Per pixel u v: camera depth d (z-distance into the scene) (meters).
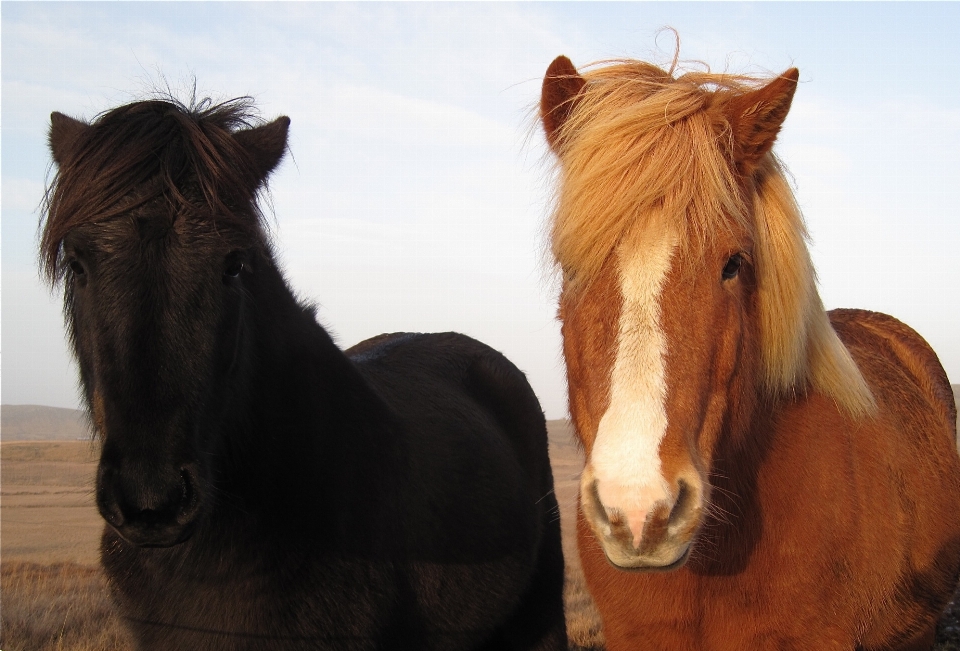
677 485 2.08
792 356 2.75
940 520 3.51
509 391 5.00
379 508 3.22
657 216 2.29
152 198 2.40
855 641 2.96
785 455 2.79
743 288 2.54
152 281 2.34
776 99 2.50
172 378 2.35
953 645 5.25
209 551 2.77
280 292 3.20
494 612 3.81
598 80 2.77
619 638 2.96
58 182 2.53
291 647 2.83
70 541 13.73
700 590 2.75
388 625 3.16
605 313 2.27
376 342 5.49
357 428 3.29
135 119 2.56
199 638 2.78
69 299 2.84
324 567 2.94
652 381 2.15
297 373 3.12
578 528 3.27
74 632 5.91
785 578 2.73
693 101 2.50
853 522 2.86
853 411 3.06
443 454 3.78
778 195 2.73
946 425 4.01
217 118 2.88
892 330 4.70
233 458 2.80
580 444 2.89
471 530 3.70
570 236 2.41
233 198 2.60
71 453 35.28
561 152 2.75
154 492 2.28
